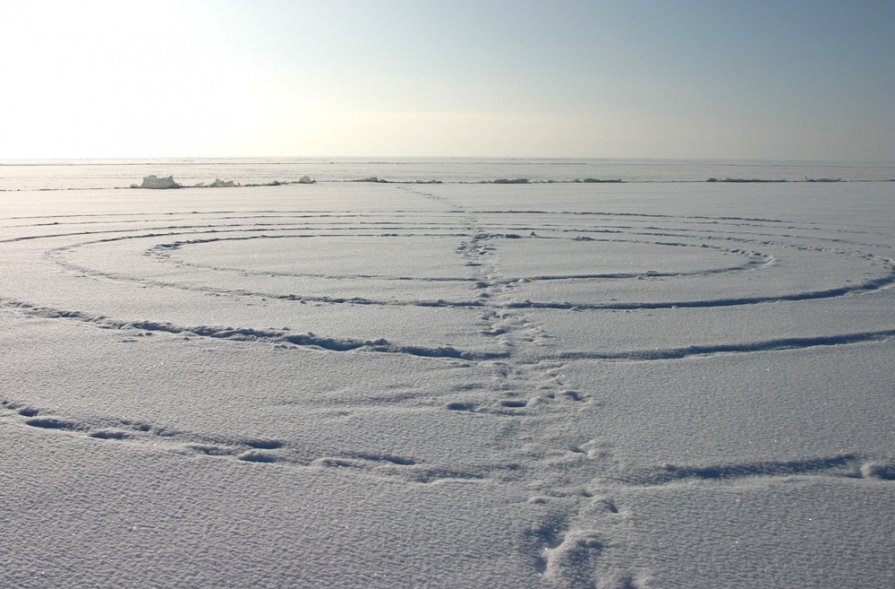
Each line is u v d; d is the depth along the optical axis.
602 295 8.27
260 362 5.47
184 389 4.80
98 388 4.79
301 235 14.05
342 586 2.64
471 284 8.92
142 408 4.43
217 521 3.08
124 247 12.08
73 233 13.99
